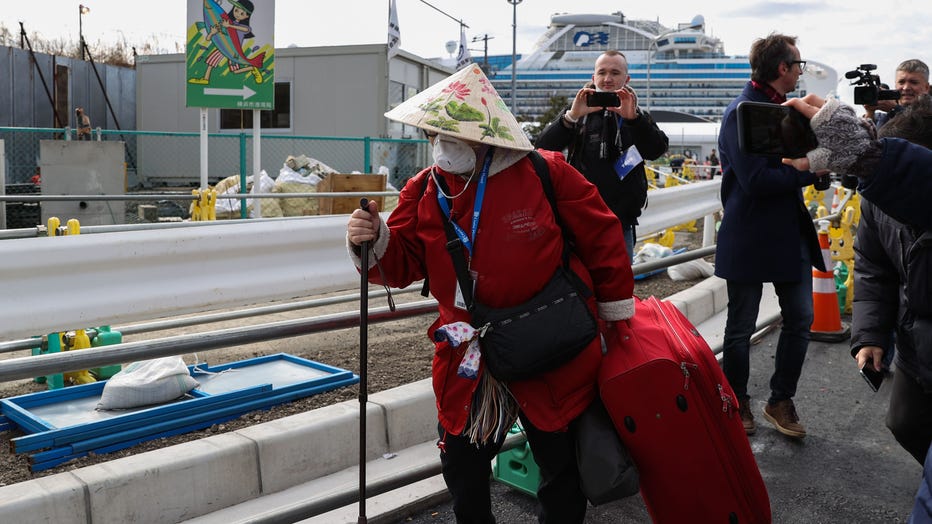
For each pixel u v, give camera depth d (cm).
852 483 416
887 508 388
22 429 421
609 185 464
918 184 194
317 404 459
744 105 189
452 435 269
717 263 462
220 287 412
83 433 382
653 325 274
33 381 518
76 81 2505
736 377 470
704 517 264
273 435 371
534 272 252
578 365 259
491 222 253
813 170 196
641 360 257
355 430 402
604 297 267
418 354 580
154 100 2092
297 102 1947
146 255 380
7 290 339
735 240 451
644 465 265
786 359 466
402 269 268
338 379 489
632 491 257
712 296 772
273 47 1161
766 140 191
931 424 288
